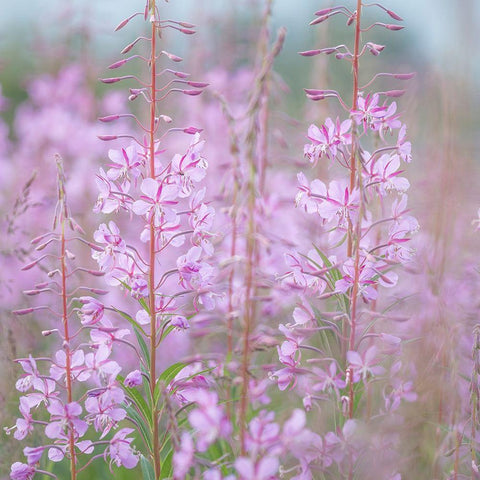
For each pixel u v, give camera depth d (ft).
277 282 16.26
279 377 15.26
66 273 15.15
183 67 33.81
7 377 19.58
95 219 29.81
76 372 15.35
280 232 23.93
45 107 34.12
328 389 15.14
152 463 16.74
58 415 15.06
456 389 15.35
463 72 21.29
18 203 22.52
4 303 24.43
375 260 14.52
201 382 15.79
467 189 20.53
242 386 13.07
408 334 17.84
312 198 16.08
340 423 15.17
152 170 15.80
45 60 34.83
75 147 32.58
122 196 15.88
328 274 15.98
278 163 21.90
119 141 32.96
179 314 15.81
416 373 17.39
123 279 16.02
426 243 19.80
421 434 16.85
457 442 15.26
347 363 15.58
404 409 16.83
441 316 17.22
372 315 14.84
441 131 22.38
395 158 15.89
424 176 22.26
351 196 15.53
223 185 13.07
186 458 12.46
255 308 18.12
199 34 33.55
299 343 15.43
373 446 14.96
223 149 29.96
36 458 15.20
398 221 15.98
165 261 26.53
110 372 15.21
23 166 32.09
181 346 25.31
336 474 15.06
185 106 33.30
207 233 16.08
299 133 27.68
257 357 20.93
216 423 12.18
